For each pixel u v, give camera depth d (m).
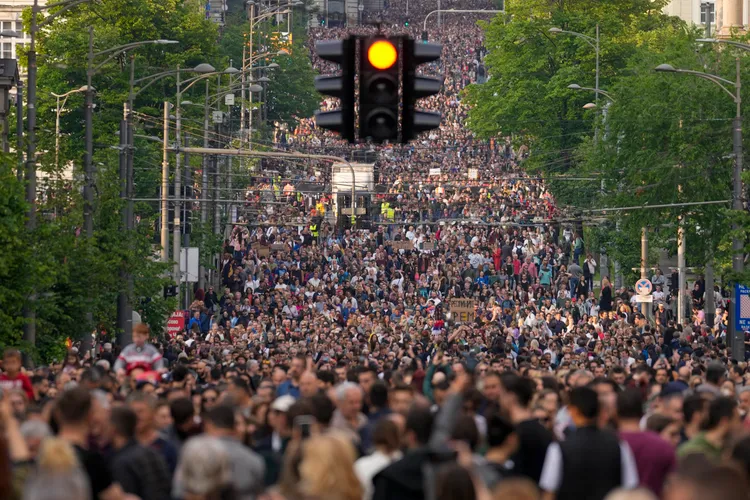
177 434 42.50
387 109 48.22
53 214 131.75
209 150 141.62
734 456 33.00
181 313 152.50
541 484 35.75
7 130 155.25
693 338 138.75
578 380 51.84
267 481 39.72
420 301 199.62
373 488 33.44
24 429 37.38
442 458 33.41
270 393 49.59
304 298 199.00
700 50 169.75
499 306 183.00
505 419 36.44
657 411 46.66
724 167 162.00
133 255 133.50
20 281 100.62
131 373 59.06
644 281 160.62
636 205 169.00
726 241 133.75
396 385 48.66
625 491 23.12
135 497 34.12
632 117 166.88
